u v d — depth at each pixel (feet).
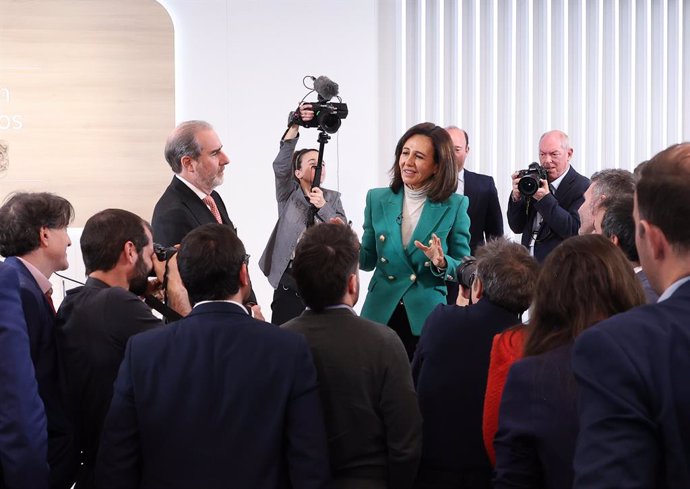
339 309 7.81
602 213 9.84
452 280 11.68
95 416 8.28
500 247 8.53
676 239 4.74
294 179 15.03
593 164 22.61
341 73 21.97
